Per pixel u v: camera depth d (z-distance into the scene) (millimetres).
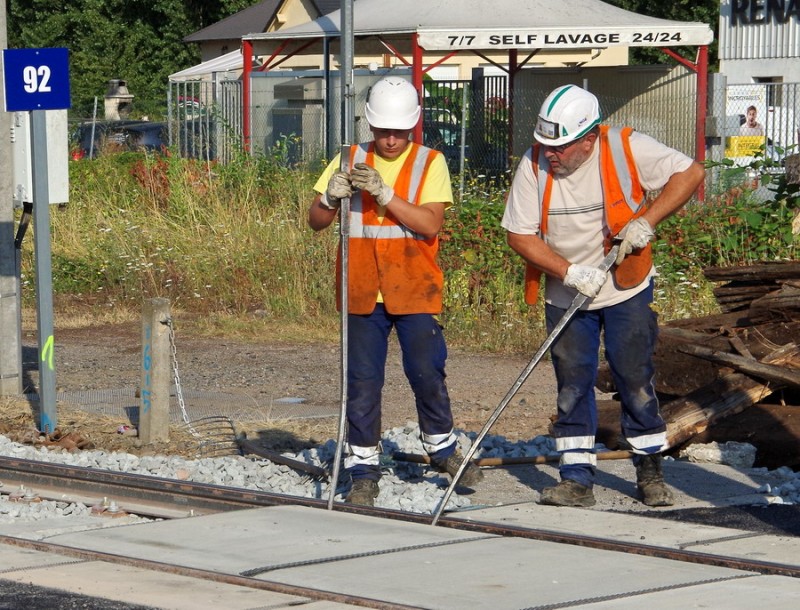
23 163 23172
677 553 12430
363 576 11781
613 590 11250
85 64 122688
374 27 52062
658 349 19391
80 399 24734
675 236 33219
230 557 12539
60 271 39844
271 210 41125
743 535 13617
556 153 14516
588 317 15055
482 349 30578
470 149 53875
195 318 35812
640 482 15477
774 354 18734
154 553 12789
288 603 11148
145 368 20484
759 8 68250
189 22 129000
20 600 11531
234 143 48812
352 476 15562
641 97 55875
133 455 19578
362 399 15398
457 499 15594
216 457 19516
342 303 14828
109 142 58375
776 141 56906
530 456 18281
